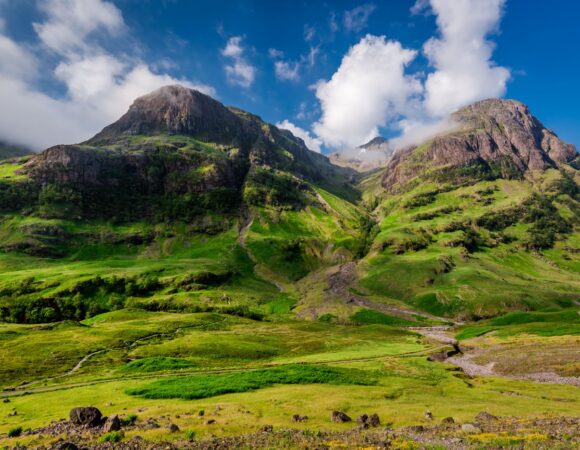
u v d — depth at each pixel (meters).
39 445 32.38
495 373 91.25
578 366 83.38
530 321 191.00
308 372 73.44
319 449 28.59
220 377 69.88
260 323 191.75
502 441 28.42
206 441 31.73
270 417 41.84
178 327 161.38
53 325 153.75
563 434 30.59
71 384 78.00
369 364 93.38
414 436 32.25
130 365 93.62
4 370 91.50
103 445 31.30
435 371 85.38
